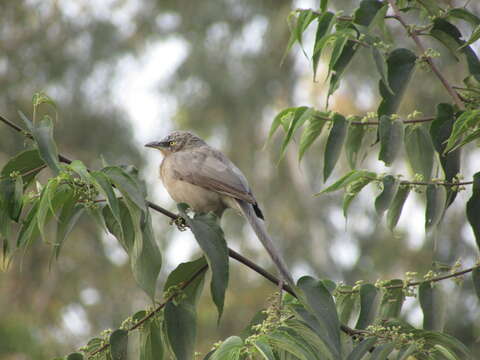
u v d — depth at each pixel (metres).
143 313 5.25
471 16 6.34
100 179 4.71
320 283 4.89
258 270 5.55
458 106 5.93
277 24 17.86
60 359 5.06
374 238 16.58
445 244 15.16
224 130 19.11
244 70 18.62
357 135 6.25
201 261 5.27
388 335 4.91
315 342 4.71
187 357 5.00
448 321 12.29
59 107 18.09
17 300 16.98
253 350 4.29
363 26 6.09
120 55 18.53
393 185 5.66
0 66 18.00
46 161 4.75
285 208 18.95
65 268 17.47
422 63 6.16
